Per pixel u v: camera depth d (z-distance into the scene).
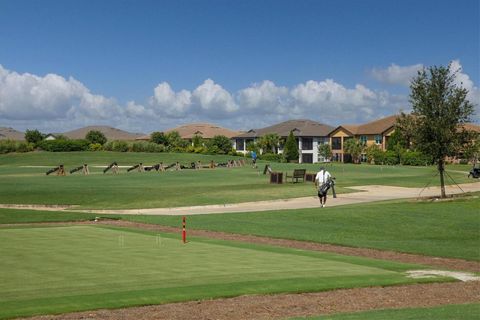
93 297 12.89
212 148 129.00
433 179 63.34
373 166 96.19
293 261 18.02
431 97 38.31
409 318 11.20
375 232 26.23
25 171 82.00
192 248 20.25
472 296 14.20
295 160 129.75
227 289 13.88
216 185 53.62
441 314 11.68
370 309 12.66
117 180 60.03
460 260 19.94
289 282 14.75
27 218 32.03
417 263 19.11
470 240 24.20
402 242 23.70
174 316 11.83
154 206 39.03
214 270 16.02
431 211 31.72
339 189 50.66
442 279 15.99
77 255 18.16
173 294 13.33
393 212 31.55
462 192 48.31
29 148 118.25
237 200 42.00
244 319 11.75
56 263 16.69
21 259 17.33
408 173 75.31
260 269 16.36
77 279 14.54
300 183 55.25
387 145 124.69
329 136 146.00
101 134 137.75
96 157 108.31
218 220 30.47
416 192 49.59
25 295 12.94
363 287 14.74
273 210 35.16
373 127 138.00
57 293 13.15
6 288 13.55
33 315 11.62
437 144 38.47
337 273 16.20
